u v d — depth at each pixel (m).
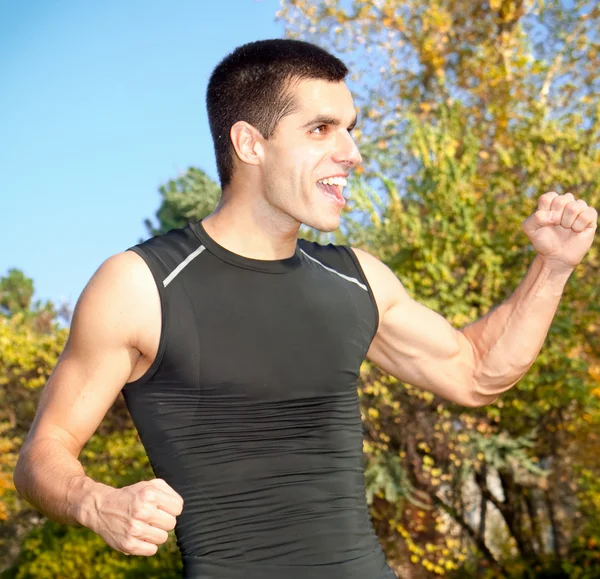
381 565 1.73
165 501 1.40
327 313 1.80
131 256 1.70
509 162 9.03
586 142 9.49
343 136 1.77
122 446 10.62
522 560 10.60
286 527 1.66
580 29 12.93
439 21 12.32
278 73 1.75
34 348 12.59
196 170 10.65
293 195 1.75
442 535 9.70
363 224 8.94
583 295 8.67
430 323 2.02
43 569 11.08
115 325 1.64
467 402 2.07
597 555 9.80
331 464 1.73
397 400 8.88
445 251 8.39
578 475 9.93
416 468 9.06
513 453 8.73
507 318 2.01
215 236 1.78
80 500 1.46
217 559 1.65
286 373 1.71
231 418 1.68
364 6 12.62
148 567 10.55
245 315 1.71
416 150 8.85
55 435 1.63
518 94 11.32
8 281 27.06
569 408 9.45
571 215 1.91
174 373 1.68
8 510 12.85
